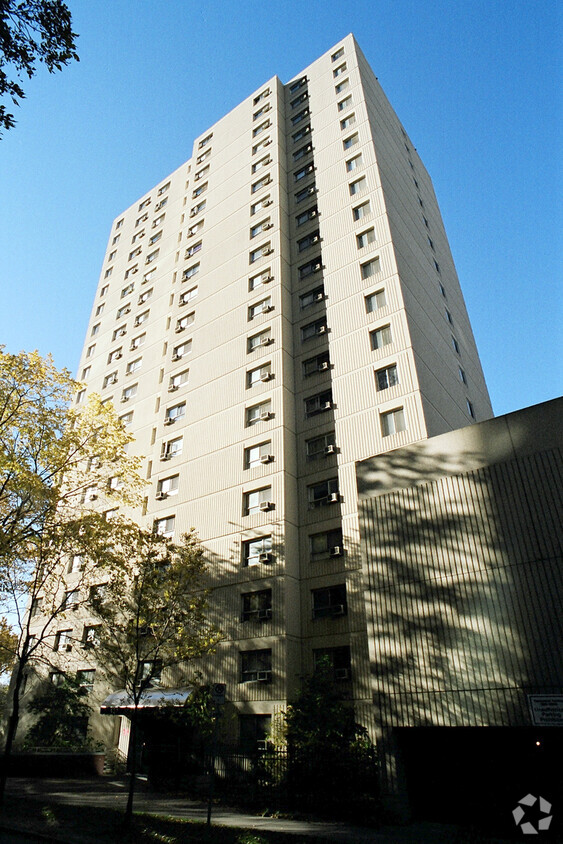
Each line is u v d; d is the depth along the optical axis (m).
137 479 25.12
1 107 9.82
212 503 30.11
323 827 14.42
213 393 33.91
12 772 24.03
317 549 26.16
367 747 16.69
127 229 55.72
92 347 50.28
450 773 16.02
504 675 14.85
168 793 20.50
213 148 48.41
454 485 17.92
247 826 14.29
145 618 17.69
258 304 34.88
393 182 37.59
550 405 16.86
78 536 20.33
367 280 31.38
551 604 14.77
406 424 25.88
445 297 39.03
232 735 23.20
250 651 24.77
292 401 30.77
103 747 28.78
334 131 39.69
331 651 23.56
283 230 37.25
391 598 17.84
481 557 16.48
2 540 18.42
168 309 43.78
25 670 33.53
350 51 42.66
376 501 19.59
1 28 9.60
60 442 21.81
